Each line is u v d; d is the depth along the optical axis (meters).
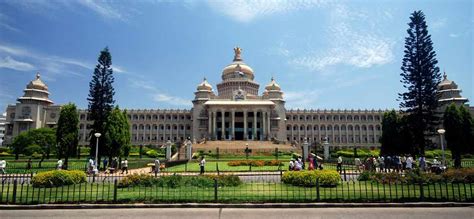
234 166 41.12
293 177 21.41
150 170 37.25
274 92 103.94
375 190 18.73
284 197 16.19
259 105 94.50
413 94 44.25
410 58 44.72
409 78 44.62
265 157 55.72
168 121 111.69
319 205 14.67
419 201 15.02
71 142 44.09
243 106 94.50
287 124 113.19
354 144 113.06
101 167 44.06
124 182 20.64
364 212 13.57
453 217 12.65
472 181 21.64
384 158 37.59
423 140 44.34
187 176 22.12
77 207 14.64
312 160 32.75
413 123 44.69
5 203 14.84
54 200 15.85
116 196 15.55
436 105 43.62
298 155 54.69
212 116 94.56
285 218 12.65
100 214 13.48
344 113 114.69
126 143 47.22
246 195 16.88
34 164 46.53
